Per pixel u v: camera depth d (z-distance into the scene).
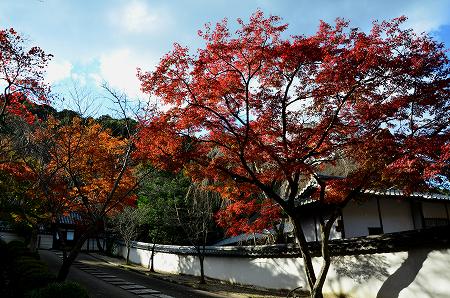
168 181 29.94
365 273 13.30
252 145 12.43
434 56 10.15
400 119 10.91
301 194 17.53
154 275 24.00
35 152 14.51
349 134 11.70
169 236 30.08
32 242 23.66
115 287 17.20
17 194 17.19
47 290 10.27
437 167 8.68
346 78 10.53
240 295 16.42
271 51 10.96
